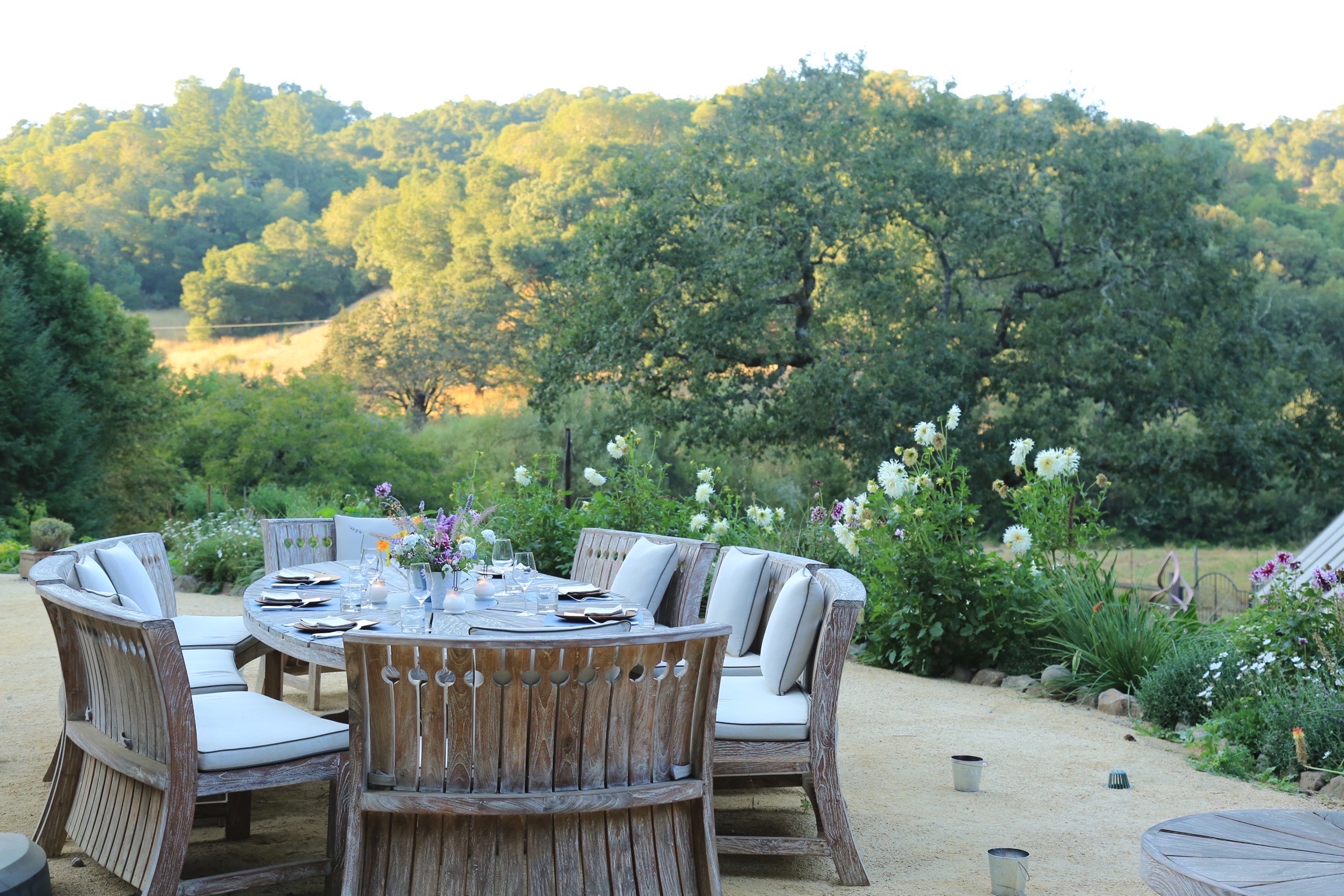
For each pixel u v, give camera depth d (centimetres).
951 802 406
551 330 2161
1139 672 586
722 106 2203
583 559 586
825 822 319
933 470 704
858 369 2091
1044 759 470
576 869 263
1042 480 704
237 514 1331
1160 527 2870
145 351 2677
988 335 2156
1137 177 2086
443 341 4991
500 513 827
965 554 663
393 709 261
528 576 434
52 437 2131
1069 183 2075
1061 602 645
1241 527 2942
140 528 2669
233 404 3003
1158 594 692
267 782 280
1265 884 182
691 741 286
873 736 511
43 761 445
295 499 2069
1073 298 2125
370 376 4988
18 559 1437
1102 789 425
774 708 332
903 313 2225
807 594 345
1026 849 351
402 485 2969
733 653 417
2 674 634
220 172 8919
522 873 259
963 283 2312
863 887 316
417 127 10262
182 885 268
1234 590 967
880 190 2014
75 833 321
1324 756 433
